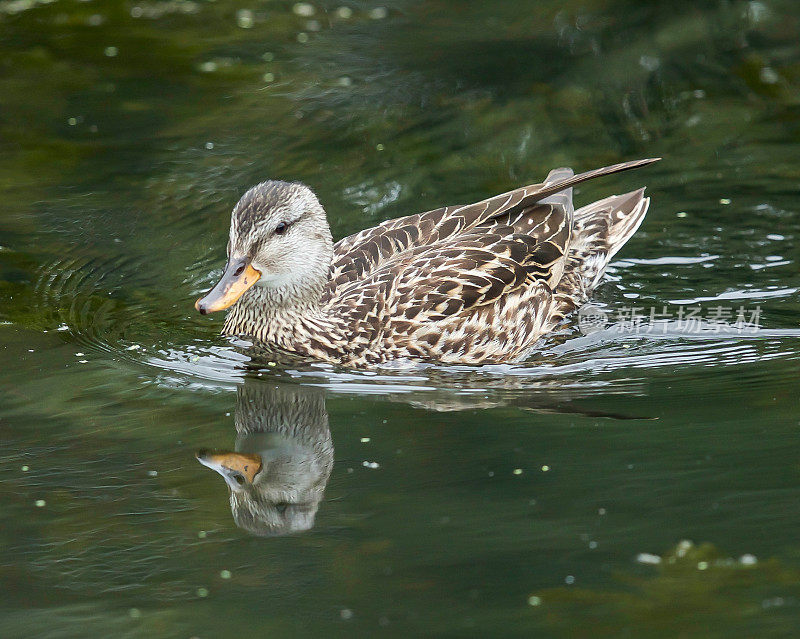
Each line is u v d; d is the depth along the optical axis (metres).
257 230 12.94
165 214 16.09
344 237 15.45
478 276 13.48
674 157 17.27
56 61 20.45
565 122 18.14
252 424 11.53
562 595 8.45
